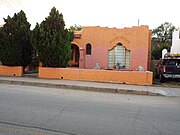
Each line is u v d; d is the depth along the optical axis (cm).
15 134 515
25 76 1800
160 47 3550
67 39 1764
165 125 630
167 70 1752
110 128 582
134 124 627
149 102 1002
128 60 2386
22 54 1831
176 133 563
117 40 2397
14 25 1789
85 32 2467
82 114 712
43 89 1273
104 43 2423
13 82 1499
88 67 2455
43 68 1730
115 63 2411
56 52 1697
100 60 2430
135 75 1558
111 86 1402
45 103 852
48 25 1712
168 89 1411
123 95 1204
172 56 1889
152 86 1515
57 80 1605
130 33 2367
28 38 1847
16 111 711
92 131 554
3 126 567
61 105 831
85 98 1027
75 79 1662
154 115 743
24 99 912
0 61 1973
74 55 2762
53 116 673
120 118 684
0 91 1105
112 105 884
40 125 585
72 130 557
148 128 596
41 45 1703
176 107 905
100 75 1612
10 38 1775
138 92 1284
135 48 2352
